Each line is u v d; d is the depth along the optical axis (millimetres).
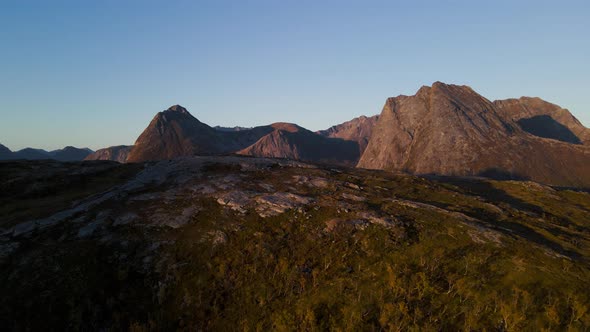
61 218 44250
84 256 36188
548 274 33281
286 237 41531
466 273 34062
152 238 40469
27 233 40219
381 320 29125
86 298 31562
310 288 33969
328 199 53250
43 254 36031
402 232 41844
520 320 27484
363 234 41531
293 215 46281
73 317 29609
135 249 38562
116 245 38844
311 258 37969
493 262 35750
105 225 42719
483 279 32875
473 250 38062
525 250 38312
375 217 45688
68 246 37719
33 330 28172
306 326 29203
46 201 53531
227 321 30969
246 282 34875
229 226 43344
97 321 30234
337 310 30797
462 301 30500
